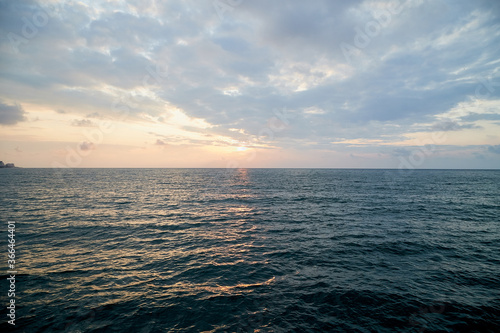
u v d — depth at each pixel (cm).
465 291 831
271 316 688
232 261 1107
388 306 737
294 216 2156
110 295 795
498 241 1407
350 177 9656
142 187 4994
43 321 650
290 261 1108
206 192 4172
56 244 1318
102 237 1472
